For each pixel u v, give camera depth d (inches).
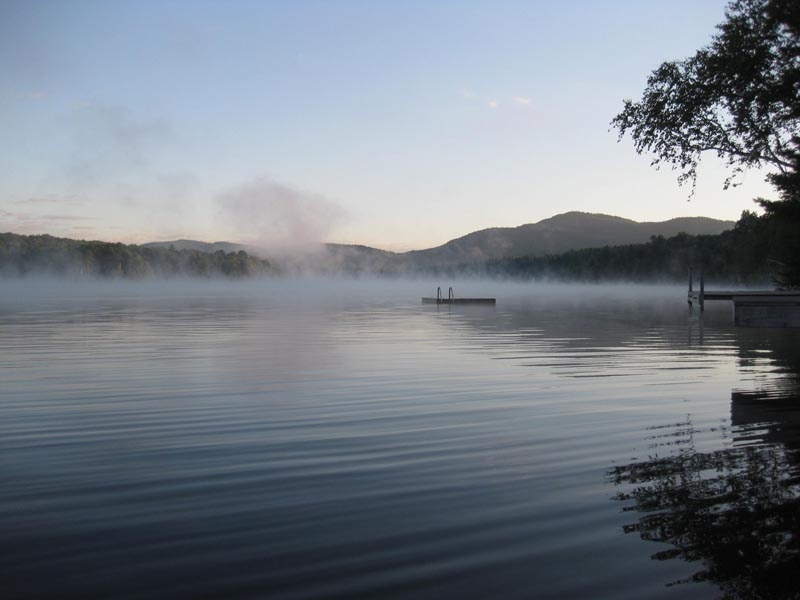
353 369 387.9
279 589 112.8
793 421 241.6
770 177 529.3
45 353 465.4
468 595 110.5
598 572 118.3
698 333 644.7
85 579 116.5
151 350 486.0
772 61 456.1
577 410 264.7
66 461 190.5
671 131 495.5
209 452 200.7
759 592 110.5
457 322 813.9
